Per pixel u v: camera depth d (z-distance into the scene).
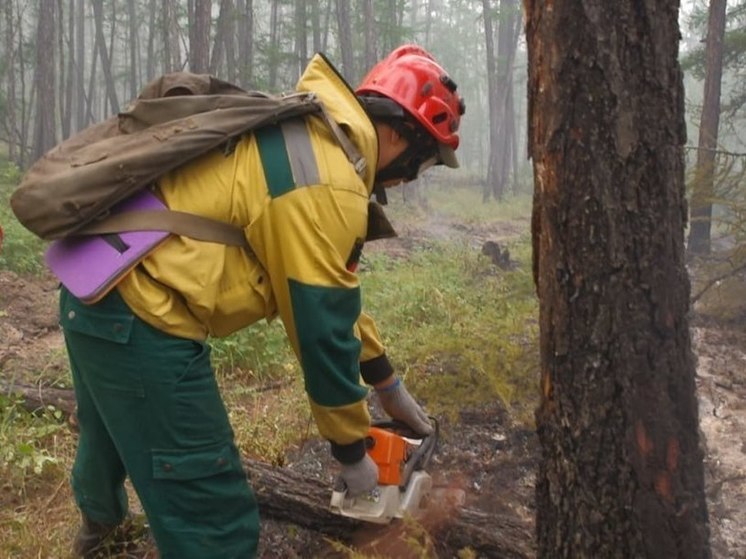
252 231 1.97
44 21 21.33
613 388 1.74
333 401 2.04
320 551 2.75
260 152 1.97
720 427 4.36
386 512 2.28
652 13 1.64
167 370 1.94
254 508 2.14
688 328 1.78
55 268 2.00
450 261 11.04
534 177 1.88
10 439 3.75
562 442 1.84
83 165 1.93
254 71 29.78
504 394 3.88
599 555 1.82
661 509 1.76
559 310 1.80
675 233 1.74
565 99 1.71
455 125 2.33
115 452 2.36
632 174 1.68
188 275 1.92
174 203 1.96
